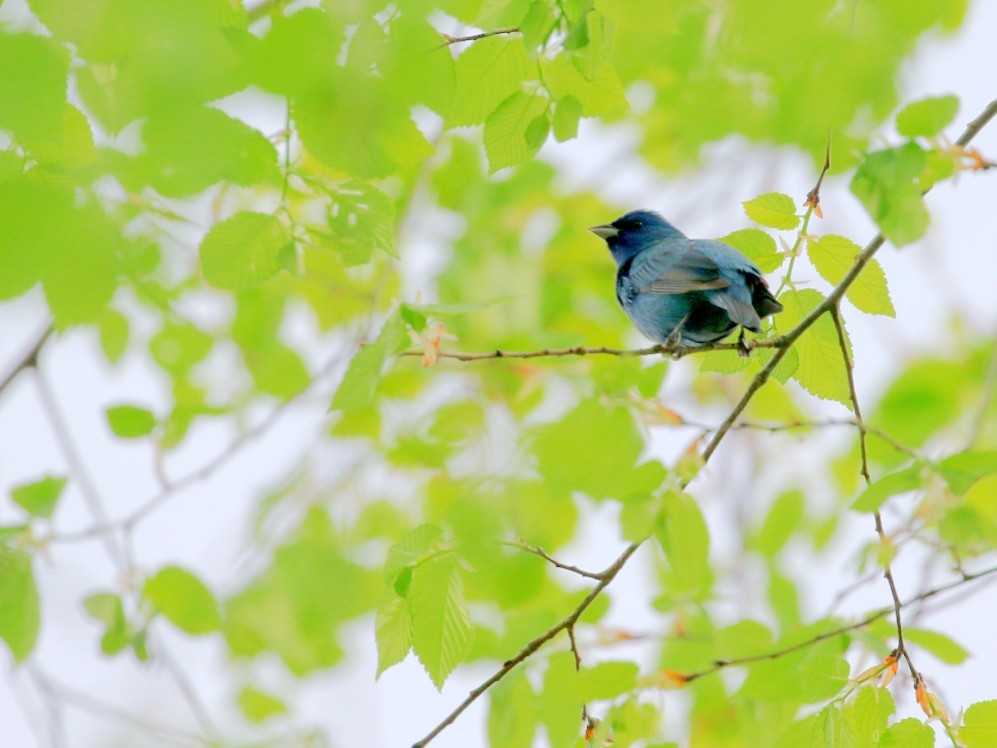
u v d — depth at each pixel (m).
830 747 8.84
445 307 8.36
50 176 6.47
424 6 5.93
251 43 5.64
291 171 8.38
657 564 13.50
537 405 14.75
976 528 8.14
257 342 16.03
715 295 13.20
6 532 11.23
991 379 13.91
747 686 10.23
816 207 9.91
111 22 5.38
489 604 13.72
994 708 8.48
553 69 8.48
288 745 11.96
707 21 12.62
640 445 9.95
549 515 13.64
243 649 14.46
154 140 6.09
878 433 9.70
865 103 6.09
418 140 6.90
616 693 9.71
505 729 10.09
